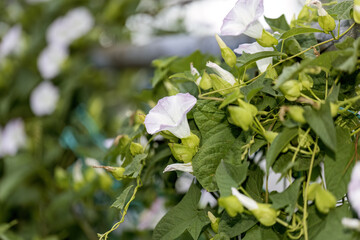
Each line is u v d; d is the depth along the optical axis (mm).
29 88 1457
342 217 584
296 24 735
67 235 1204
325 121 584
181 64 814
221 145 659
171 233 687
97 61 1415
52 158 1300
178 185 842
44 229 1230
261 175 686
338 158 609
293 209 583
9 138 1343
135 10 1519
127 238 1066
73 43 1470
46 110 1375
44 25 1534
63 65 1448
